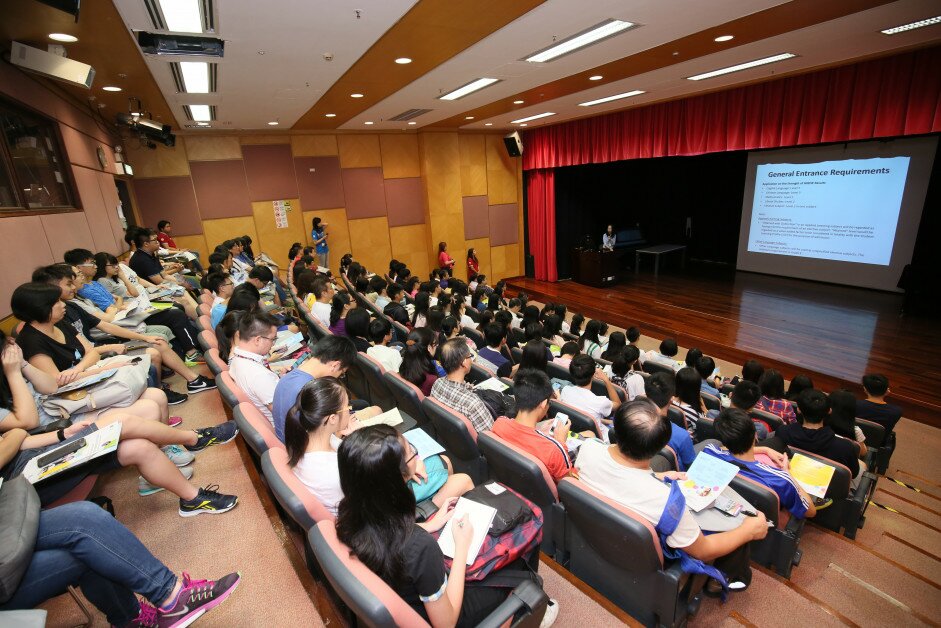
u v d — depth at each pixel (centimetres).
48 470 158
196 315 430
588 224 1142
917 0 323
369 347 335
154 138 573
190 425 299
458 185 997
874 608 211
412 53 400
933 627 202
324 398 149
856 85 528
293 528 203
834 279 859
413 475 174
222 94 510
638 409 158
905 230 753
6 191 297
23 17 267
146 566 145
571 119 899
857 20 366
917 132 491
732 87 635
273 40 346
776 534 216
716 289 899
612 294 922
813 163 862
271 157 837
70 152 424
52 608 171
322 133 869
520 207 1105
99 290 338
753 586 209
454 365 246
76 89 432
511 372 372
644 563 154
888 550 259
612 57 444
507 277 1125
